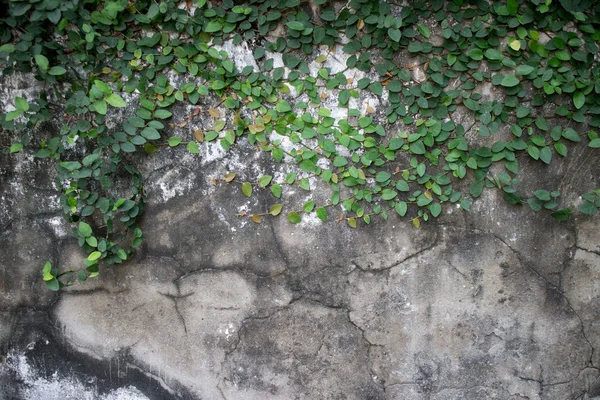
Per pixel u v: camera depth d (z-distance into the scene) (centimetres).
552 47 205
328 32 208
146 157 225
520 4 203
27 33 206
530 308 226
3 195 232
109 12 204
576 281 223
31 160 227
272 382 239
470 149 214
